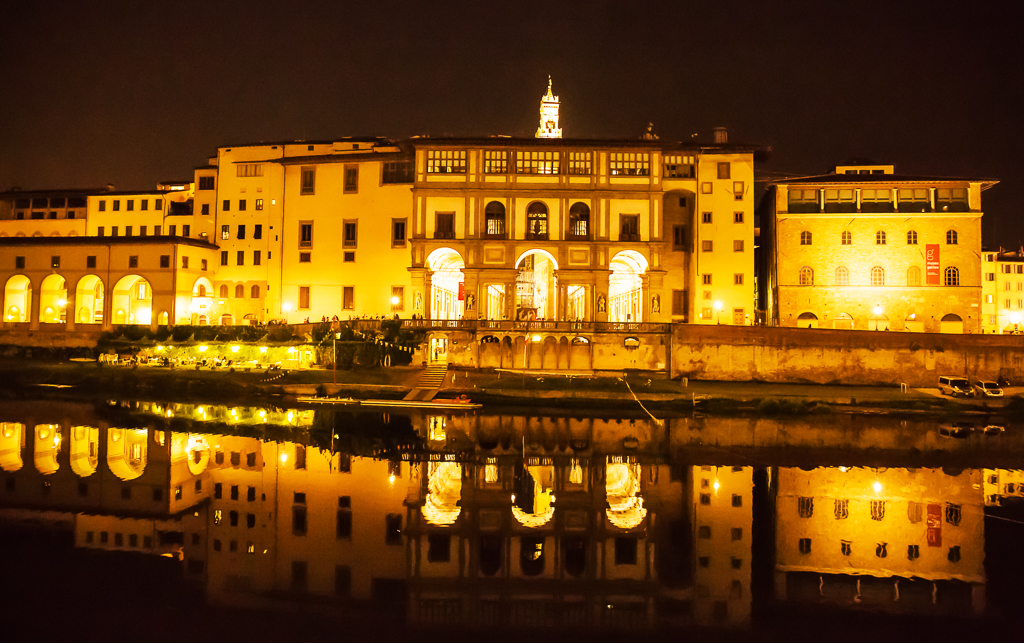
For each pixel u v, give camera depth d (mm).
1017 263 110875
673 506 33375
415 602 23250
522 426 51594
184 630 21047
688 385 63969
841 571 25984
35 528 29750
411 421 52500
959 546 28375
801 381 66688
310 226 80125
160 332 74000
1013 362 65812
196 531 29516
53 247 79500
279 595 23594
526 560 26922
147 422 51469
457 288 89562
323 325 69562
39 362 72312
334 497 34219
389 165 78688
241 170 82812
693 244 76312
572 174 72562
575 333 67375
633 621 22109
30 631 20734
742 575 25641
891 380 66500
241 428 49531
